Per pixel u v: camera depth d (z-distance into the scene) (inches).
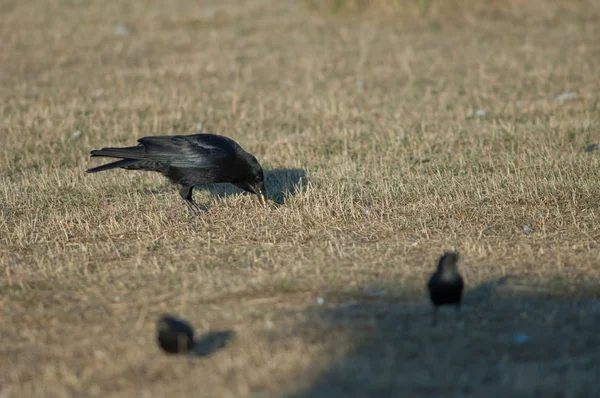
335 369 284.7
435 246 438.9
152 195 560.4
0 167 639.1
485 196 525.3
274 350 305.1
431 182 559.2
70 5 1440.7
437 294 322.7
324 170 605.0
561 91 823.7
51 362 305.3
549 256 414.3
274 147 676.1
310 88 871.7
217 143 490.9
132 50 1085.8
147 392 272.4
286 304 356.2
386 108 789.2
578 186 531.2
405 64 952.3
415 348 303.9
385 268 401.4
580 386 268.2
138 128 743.1
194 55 1047.0
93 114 789.9
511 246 434.0
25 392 279.6
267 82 912.9
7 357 310.5
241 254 436.1
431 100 813.2
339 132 709.9
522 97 810.2
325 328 324.8
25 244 464.1
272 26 1213.7
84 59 1039.0
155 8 1400.1
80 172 617.3
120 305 364.8
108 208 532.1
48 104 831.7
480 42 1064.2
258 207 522.6
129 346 315.9
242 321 337.4
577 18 1177.4
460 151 644.1
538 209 500.4
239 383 277.1
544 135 665.6
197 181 492.7
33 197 556.1
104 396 273.9
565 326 322.7
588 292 361.4
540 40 1056.8
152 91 878.4
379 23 1189.7
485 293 364.5
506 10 1217.4
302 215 499.5
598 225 464.4
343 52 1034.7
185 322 306.2
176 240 466.9
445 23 1175.6
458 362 291.1
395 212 502.0
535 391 266.5
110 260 433.4
